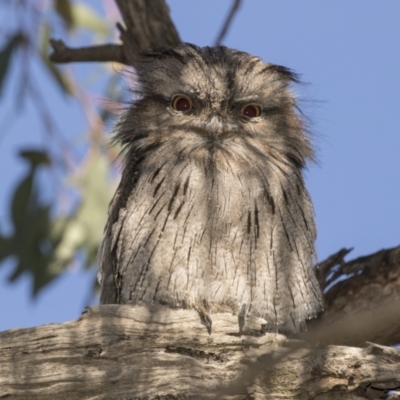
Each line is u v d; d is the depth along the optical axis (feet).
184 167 36.27
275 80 40.27
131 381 31.76
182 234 35.32
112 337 32.09
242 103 39.17
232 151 37.58
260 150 38.60
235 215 35.60
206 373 32.07
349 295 42.09
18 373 31.48
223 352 32.55
